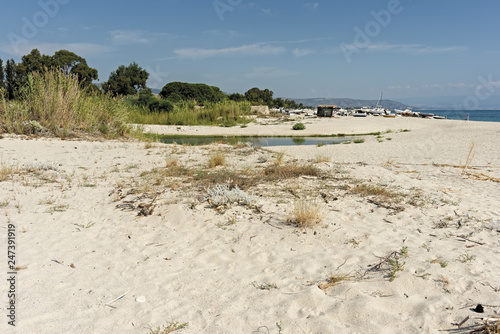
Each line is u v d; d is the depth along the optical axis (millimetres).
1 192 6750
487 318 2795
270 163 10539
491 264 3916
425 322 2873
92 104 16656
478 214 5805
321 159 11195
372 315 2992
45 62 41031
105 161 10727
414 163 11539
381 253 4254
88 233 5023
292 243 4656
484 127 24953
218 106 37000
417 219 5555
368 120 37219
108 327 2889
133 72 54281
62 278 3695
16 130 14055
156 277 3799
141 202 6305
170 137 22797
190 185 7449
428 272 3711
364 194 6871
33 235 4836
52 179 7961
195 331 2846
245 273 3893
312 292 3361
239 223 5359
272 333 2799
